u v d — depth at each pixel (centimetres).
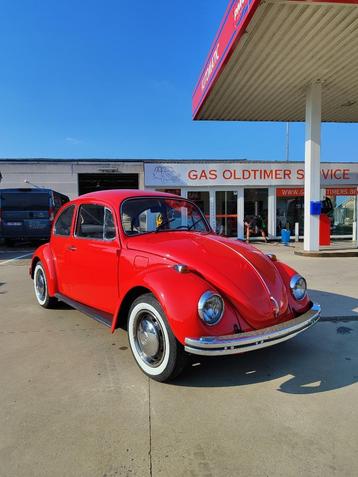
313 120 1116
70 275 496
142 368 353
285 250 1342
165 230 450
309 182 1146
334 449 248
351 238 1797
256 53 902
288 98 1220
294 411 293
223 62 905
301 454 243
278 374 356
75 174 1758
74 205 500
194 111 1358
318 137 1127
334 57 929
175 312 309
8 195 1462
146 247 382
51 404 304
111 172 1761
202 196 1734
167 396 317
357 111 1389
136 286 355
